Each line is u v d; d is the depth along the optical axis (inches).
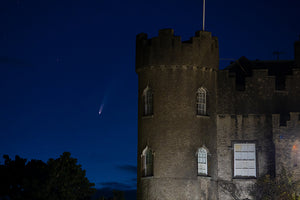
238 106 1758.1
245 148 1740.9
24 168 1695.4
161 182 1668.3
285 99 1753.2
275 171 1680.6
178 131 1690.5
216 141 1745.8
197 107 1726.1
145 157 1721.2
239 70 1860.2
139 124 1765.5
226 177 1726.1
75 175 1649.9
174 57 1718.8
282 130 1701.5
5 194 1636.3
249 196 1702.8
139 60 1772.9
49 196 1520.7
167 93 1715.1
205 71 1744.6
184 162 1674.5
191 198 1656.0
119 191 1662.2
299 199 1599.4
